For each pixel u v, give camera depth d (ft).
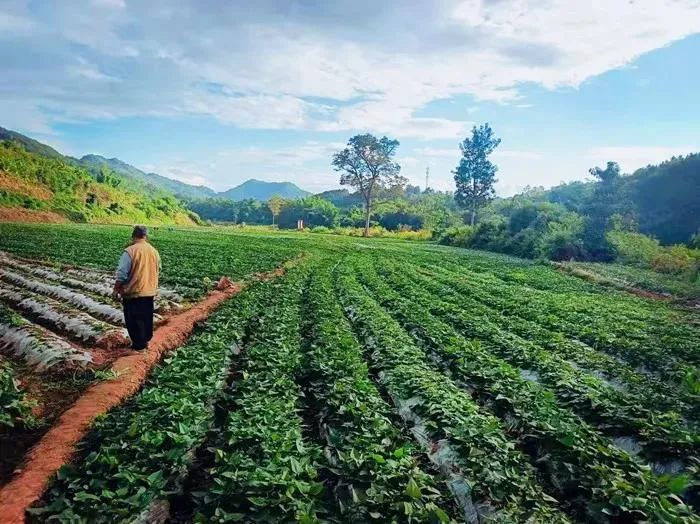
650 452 24.56
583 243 152.35
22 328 38.47
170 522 18.97
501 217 231.30
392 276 100.99
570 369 36.40
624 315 64.69
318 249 174.70
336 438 23.22
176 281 73.72
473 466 21.16
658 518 17.13
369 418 24.90
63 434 23.38
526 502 18.95
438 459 23.50
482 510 19.16
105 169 382.01
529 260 157.28
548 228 167.12
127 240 142.20
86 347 39.14
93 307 52.26
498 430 24.35
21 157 287.48
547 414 26.25
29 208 237.66
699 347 44.98
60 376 31.94
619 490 18.72
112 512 16.89
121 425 23.45
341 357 36.27
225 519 16.35
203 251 132.16
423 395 29.09
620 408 28.40
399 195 375.86
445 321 55.88
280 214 476.54
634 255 140.56
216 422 27.32
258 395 27.86
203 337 40.32
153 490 18.15
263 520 16.49
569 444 22.75
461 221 329.52
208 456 23.66
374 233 319.27
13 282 67.26
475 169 293.84
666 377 38.63
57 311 46.50
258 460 19.98
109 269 83.71
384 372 35.73
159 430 22.24
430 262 142.92
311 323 51.47
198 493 18.51
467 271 120.57
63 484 19.24
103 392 28.94
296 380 33.83
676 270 121.60
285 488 17.88
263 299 61.77
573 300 76.89
